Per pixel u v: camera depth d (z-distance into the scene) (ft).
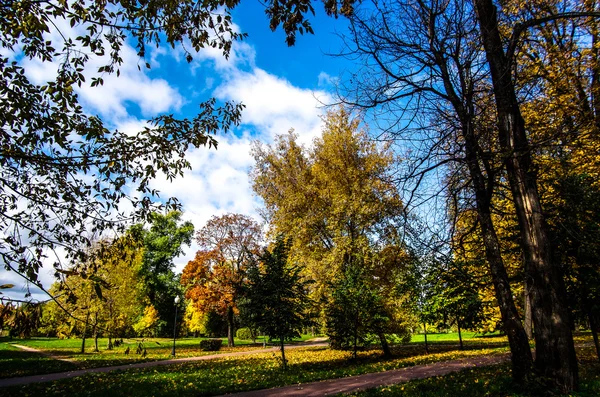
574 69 30.25
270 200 72.28
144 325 131.34
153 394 29.27
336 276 61.21
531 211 22.31
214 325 170.50
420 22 23.31
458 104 22.61
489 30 22.43
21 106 13.43
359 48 22.99
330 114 67.51
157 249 143.23
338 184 65.05
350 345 59.77
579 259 27.63
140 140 15.62
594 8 25.62
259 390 31.53
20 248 10.69
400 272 50.80
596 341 32.09
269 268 49.83
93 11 14.21
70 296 9.77
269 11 15.44
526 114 29.89
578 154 29.37
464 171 24.40
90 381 36.91
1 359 62.44
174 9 15.24
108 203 15.80
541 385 19.66
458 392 22.72
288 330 47.14
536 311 21.36
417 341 101.65
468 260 29.71
